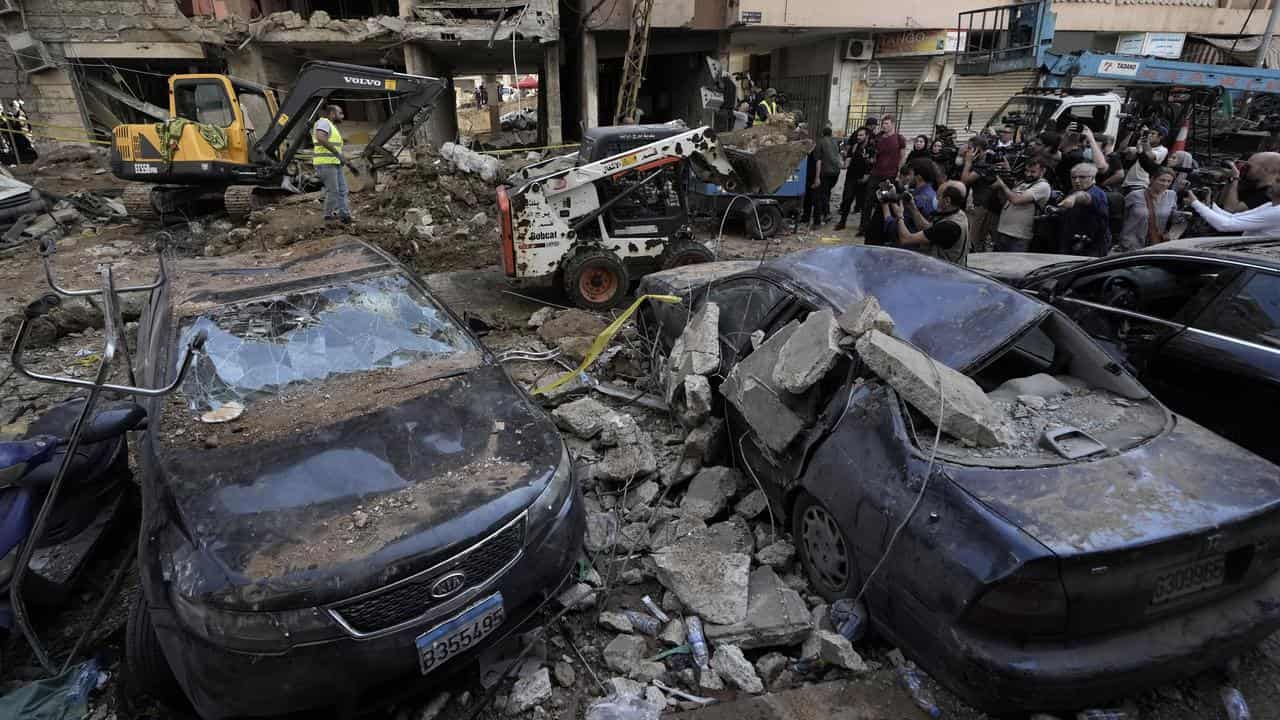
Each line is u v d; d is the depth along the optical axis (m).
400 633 2.48
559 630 3.23
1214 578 2.55
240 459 2.92
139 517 4.10
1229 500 2.57
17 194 12.11
